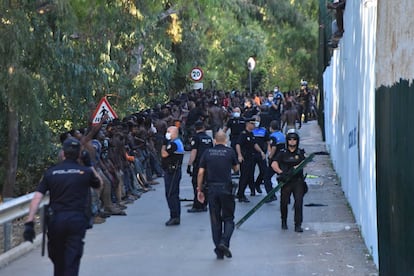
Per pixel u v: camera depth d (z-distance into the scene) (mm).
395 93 9648
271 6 60156
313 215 18125
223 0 45875
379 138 11297
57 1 20234
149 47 38188
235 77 71312
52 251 10000
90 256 13711
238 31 66062
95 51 24531
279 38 70375
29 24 19656
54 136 27469
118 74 29984
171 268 12633
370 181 13422
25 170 26141
